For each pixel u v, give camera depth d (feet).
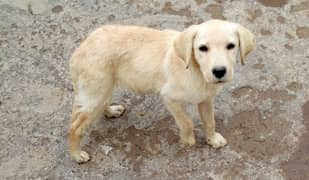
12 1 10.53
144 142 9.05
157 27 10.10
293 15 10.09
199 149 8.96
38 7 10.46
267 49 9.76
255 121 9.14
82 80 8.53
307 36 9.86
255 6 10.23
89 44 8.50
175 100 8.54
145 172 8.83
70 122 9.25
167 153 8.95
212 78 8.00
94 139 9.11
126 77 8.64
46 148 9.07
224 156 8.89
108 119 9.27
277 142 8.96
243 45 8.11
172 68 8.39
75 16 10.32
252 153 8.89
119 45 8.48
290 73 9.51
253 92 9.37
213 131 8.86
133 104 9.38
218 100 9.34
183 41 8.14
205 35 8.01
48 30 10.19
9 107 9.42
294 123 9.09
